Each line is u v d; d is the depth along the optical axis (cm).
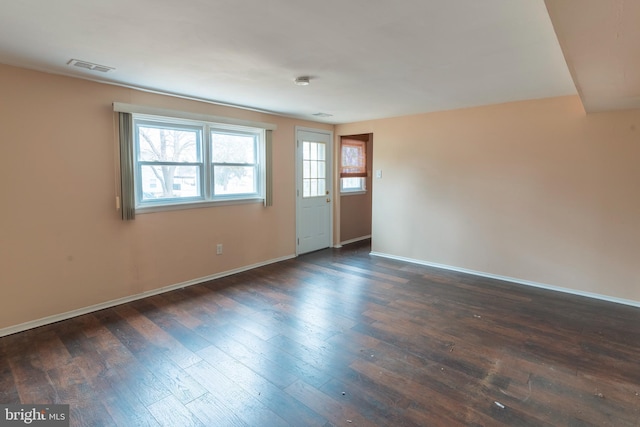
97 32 210
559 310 335
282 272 462
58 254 308
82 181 318
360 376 228
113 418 189
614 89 265
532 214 404
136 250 360
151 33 211
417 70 283
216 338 279
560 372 232
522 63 264
